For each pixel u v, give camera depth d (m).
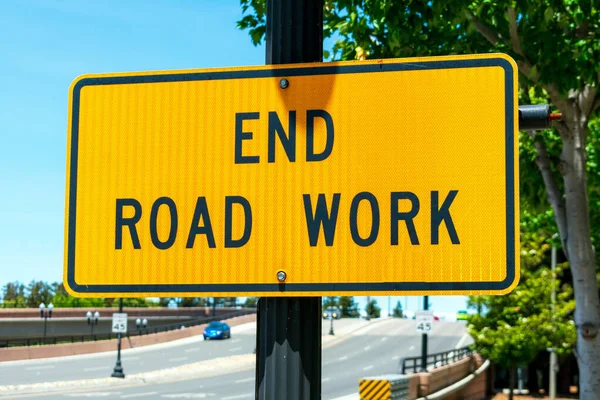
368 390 21.22
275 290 2.75
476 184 2.67
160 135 2.85
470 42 11.02
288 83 2.81
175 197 2.82
